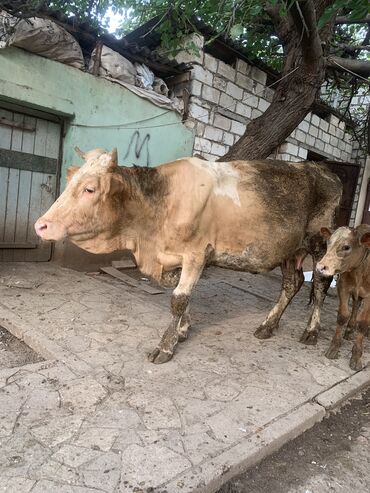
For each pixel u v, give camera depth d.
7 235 5.96
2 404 2.73
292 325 4.81
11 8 4.70
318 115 11.26
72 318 4.25
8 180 5.84
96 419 2.64
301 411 3.00
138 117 6.68
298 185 4.05
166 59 6.88
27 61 5.32
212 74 7.61
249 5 3.75
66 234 3.12
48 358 3.52
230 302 5.60
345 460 2.76
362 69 6.87
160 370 3.38
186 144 7.47
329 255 3.55
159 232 3.53
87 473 2.18
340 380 3.54
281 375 3.50
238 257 3.82
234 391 3.15
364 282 3.69
